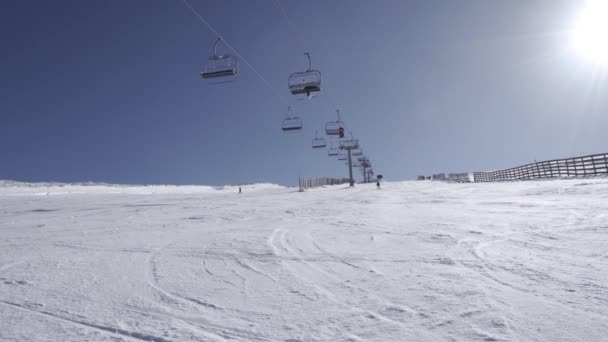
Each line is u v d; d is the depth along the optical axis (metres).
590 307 2.76
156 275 4.31
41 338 2.58
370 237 6.44
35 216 15.65
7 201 30.14
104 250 6.23
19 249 6.72
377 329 2.54
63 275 4.43
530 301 2.94
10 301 3.43
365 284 3.64
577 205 9.16
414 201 14.37
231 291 3.58
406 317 2.73
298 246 5.91
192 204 19.38
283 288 3.63
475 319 2.62
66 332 2.68
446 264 4.26
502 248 4.95
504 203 11.16
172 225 9.88
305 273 4.19
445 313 2.76
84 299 3.45
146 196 34.66
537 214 8.12
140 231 8.77
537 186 17.72
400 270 4.11
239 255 5.36
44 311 3.14
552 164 26.86
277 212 12.68
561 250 4.67
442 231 6.59
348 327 2.59
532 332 2.38
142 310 3.10
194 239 7.11
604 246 4.77
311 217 10.42
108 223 11.17
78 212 16.92
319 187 50.41
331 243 6.05
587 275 3.57
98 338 2.56
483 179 44.06
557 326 2.45
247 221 10.16
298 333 2.53
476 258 4.46
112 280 4.12
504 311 2.75
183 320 2.85
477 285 3.41
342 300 3.19
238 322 2.77
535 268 3.90
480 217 8.23
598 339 2.25
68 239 7.88
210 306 3.15
